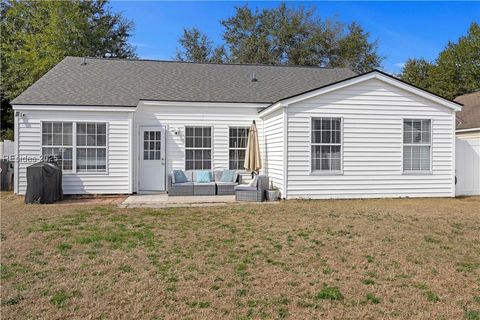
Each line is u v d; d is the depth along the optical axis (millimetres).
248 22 36406
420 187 12719
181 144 14328
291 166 12008
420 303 4285
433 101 12688
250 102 14562
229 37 37406
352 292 4574
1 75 25531
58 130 12773
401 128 12539
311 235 7148
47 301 4195
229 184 13445
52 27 26578
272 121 13367
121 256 5836
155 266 5406
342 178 12266
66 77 14977
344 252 6137
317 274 5156
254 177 13359
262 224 8094
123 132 13148
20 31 28062
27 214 9219
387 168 12492
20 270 5188
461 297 4469
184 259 5734
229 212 9594
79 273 5090
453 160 12898
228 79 16609
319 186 12164
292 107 11969
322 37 35031
